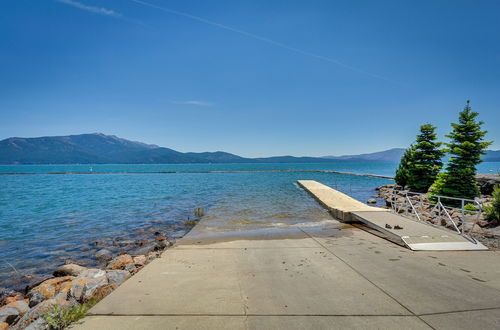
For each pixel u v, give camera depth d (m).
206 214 15.07
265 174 80.19
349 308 4.00
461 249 7.05
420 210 13.86
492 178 19.23
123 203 21.83
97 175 85.69
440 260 6.25
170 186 39.09
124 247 10.48
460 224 9.82
